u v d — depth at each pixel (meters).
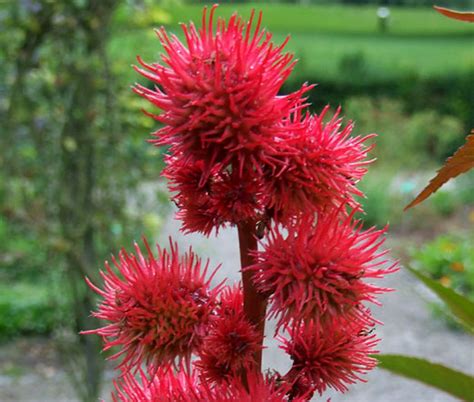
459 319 1.75
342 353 1.82
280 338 1.88
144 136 7.00
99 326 6.90
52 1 6.29
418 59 20.73
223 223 1.82
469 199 14.45
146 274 1.74
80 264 6.74
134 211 7.43
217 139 1.51
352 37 26.09
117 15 6.77
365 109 15.54
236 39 1.53
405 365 1.80
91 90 6.60
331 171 1.65
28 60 6.50
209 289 1.81
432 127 16.08
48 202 6.79
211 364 1.80
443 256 10.65
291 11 26.36
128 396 1.89
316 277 1.62
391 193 13.99
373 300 1.67
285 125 1.62
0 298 9.15
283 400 1.71
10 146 6.69
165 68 1.57
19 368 8.21
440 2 27.77
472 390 1.76
